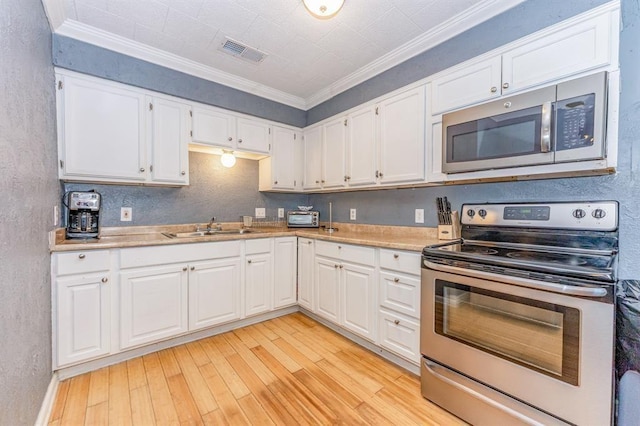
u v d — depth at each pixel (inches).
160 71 94.7
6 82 43.3
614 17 51.6
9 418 42.3
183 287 87.4
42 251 61.1
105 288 74.8
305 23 78.9
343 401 63.8
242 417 58.9
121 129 87.7
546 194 67.1
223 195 122.2
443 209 81.5
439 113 78.2
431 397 63.4
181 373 73.7
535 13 65.1
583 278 43.8
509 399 52.0
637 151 54.3
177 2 70.8
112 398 63.8
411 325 72.6
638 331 42.6
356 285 88.0
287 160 129.6
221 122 109.2
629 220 55.5
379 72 101.0
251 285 102.3
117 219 97.2
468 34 77.1
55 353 67.6
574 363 44.8
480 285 55.7
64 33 77.9
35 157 57.7
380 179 95.5
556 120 54.5
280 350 86.1
